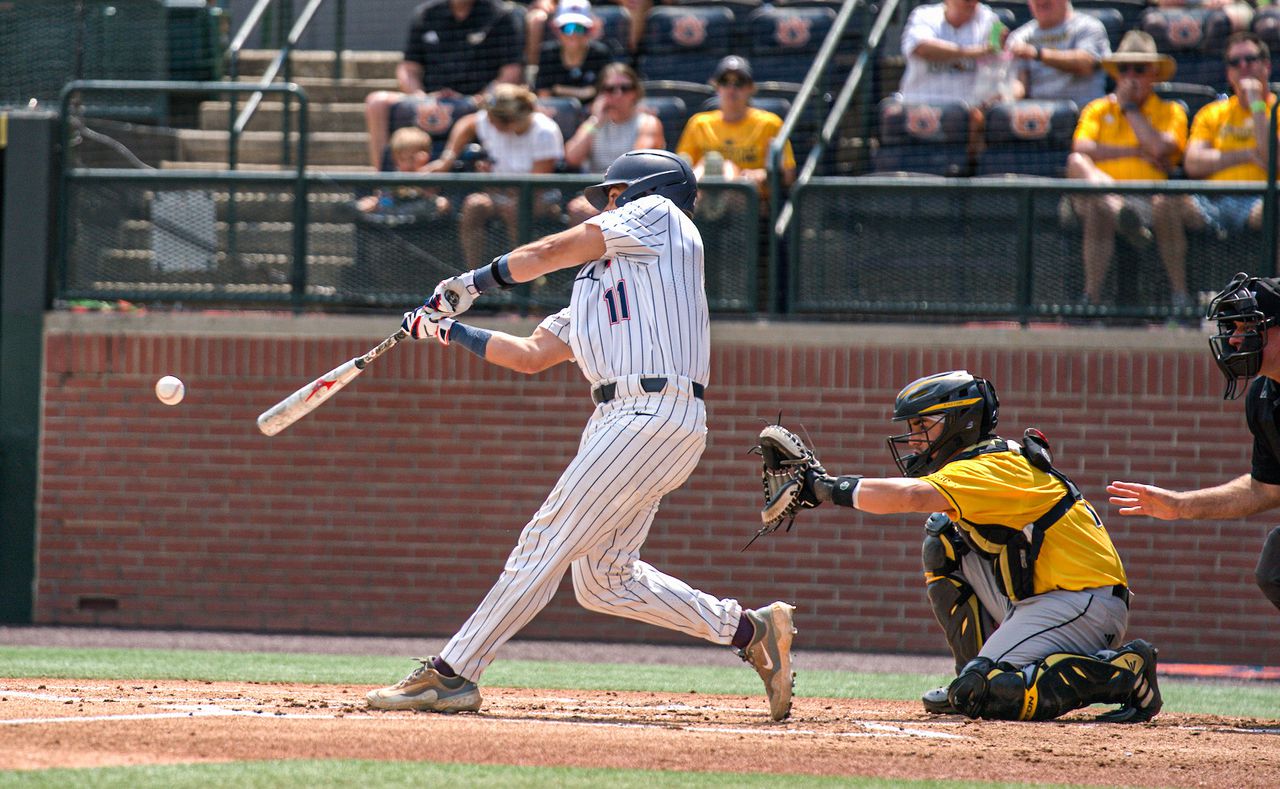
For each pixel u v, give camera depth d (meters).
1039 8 40.94
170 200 38.31
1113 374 35.28
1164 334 35.12
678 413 17.47
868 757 15.04
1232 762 15.52
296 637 35.41
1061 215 35.50
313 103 49.75
